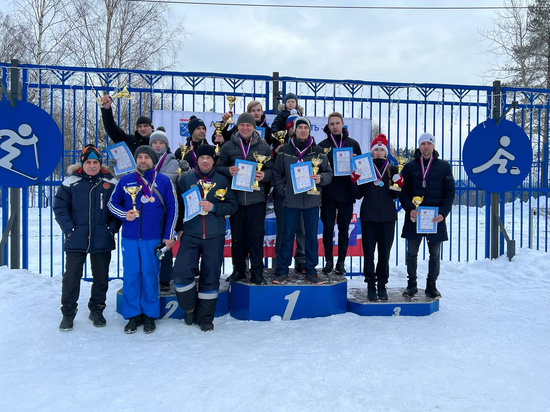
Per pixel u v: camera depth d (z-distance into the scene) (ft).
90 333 13.32
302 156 14.94
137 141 17.04
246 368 10.61
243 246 15.39
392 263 25.39
